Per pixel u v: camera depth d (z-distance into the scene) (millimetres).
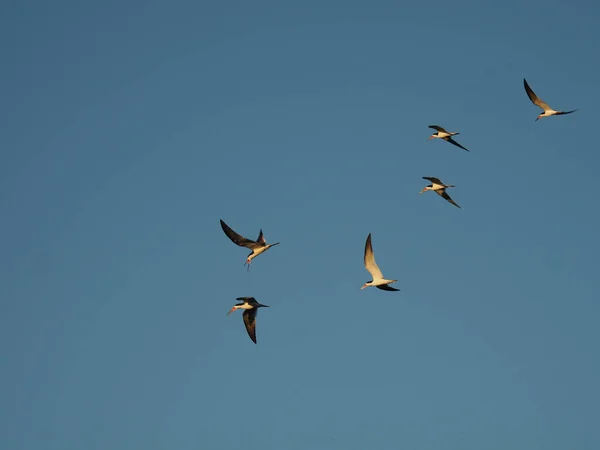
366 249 46906
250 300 51344
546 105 57375
